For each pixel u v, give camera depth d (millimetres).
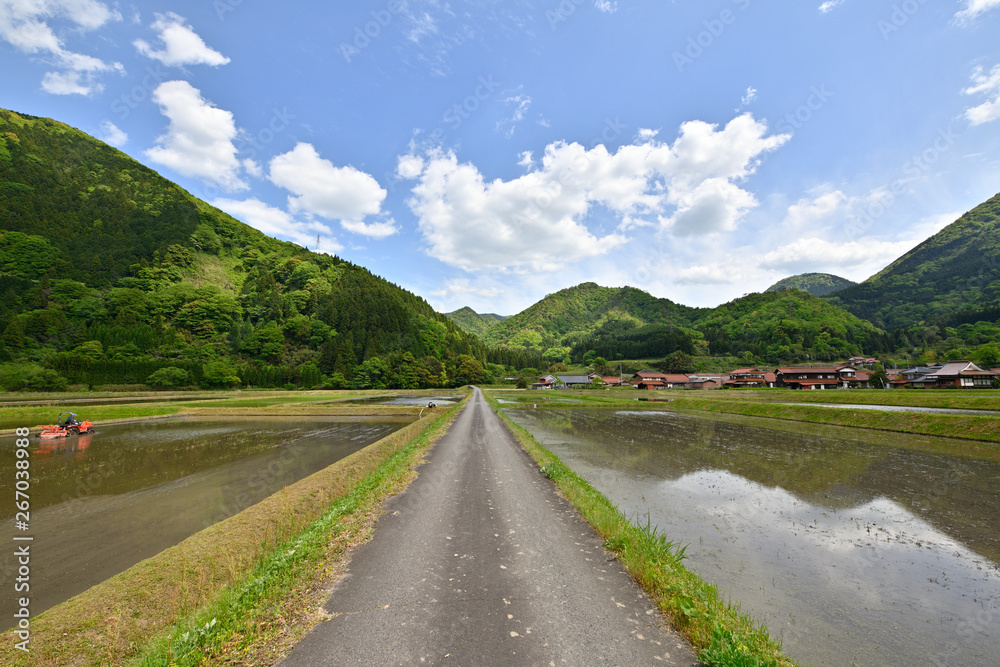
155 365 76625
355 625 4148
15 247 97312
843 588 5816
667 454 16531
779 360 104938
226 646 3805
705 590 5008
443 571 5488
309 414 39719
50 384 61938
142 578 5602
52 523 10195
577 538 6848
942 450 16625
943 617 5074
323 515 8125
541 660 3562
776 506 9781
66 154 154875
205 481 14359
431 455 15258
